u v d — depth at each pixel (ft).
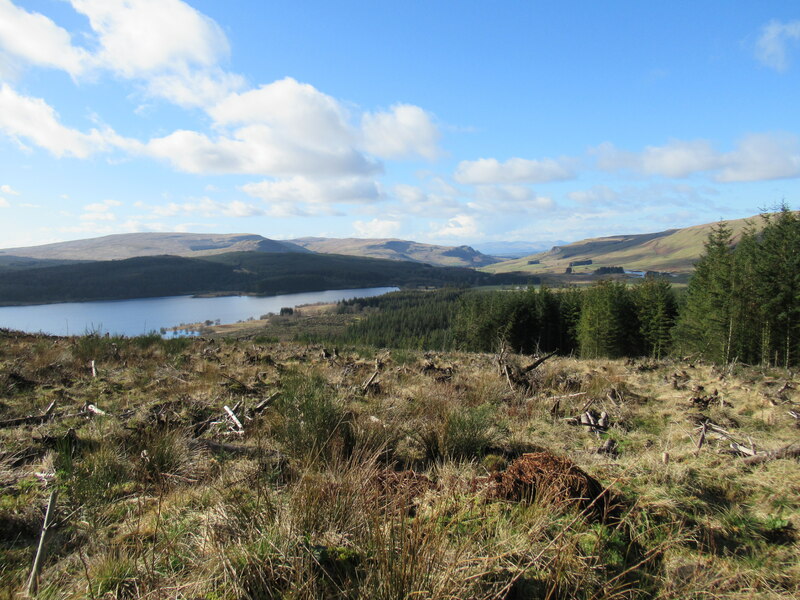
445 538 8.85
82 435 15.53
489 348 154.30
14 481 12.03
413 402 22.25
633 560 9.60
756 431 19.44
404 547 7.43
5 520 9.95
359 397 23.90
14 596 7.63
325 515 9.55
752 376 33.63
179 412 19.60
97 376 26.61
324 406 16.02
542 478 11.47
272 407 20.04
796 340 66.03
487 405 21.57
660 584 8.84
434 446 16.24
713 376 33.22
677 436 18.42
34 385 23.50
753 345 69.97
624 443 17.66
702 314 82.99
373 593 7.14
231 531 9.29
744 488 12.99
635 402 24.61
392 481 12.06
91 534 9.89
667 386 29.22
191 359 34.40
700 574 9.05
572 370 35.91
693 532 10.57
